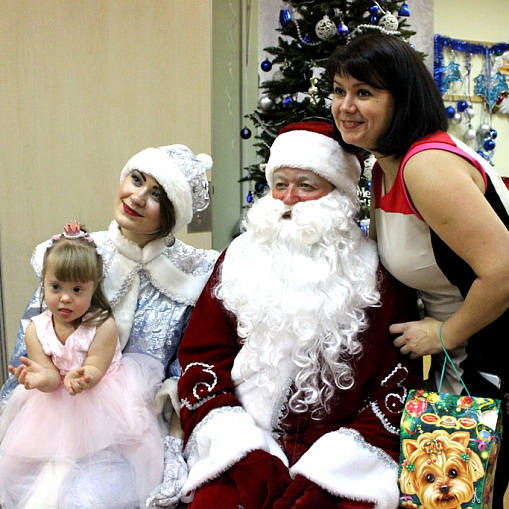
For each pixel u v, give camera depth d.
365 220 2.25
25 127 1.91
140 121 2.05
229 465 1.11
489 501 1.03
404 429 1.05
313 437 1.19
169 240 1.42
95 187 2.03
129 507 1.13
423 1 3.51
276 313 1.19
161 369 1.35
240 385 1.26
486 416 1.01
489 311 1.05
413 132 1.10
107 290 1.35
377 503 1.05
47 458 1.15
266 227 1.27
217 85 3.11
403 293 1.26
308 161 1.24
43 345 1.22
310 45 2.19
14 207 1.93
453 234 1.04
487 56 3.92
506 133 4.08
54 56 1.90
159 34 2.03
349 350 1.17
